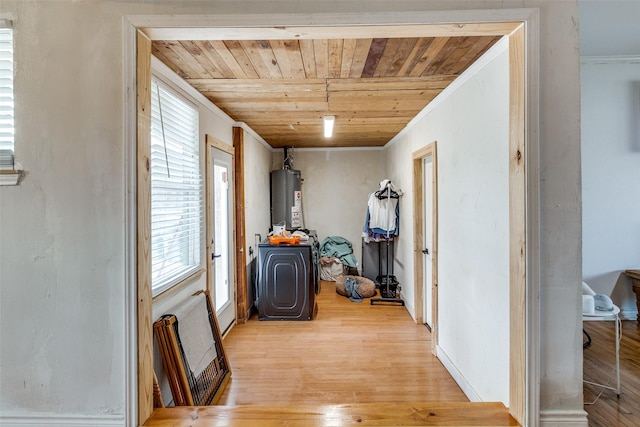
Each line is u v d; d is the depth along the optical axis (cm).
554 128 130
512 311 139
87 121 133
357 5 130
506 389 172
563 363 132
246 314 378
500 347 178
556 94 130
